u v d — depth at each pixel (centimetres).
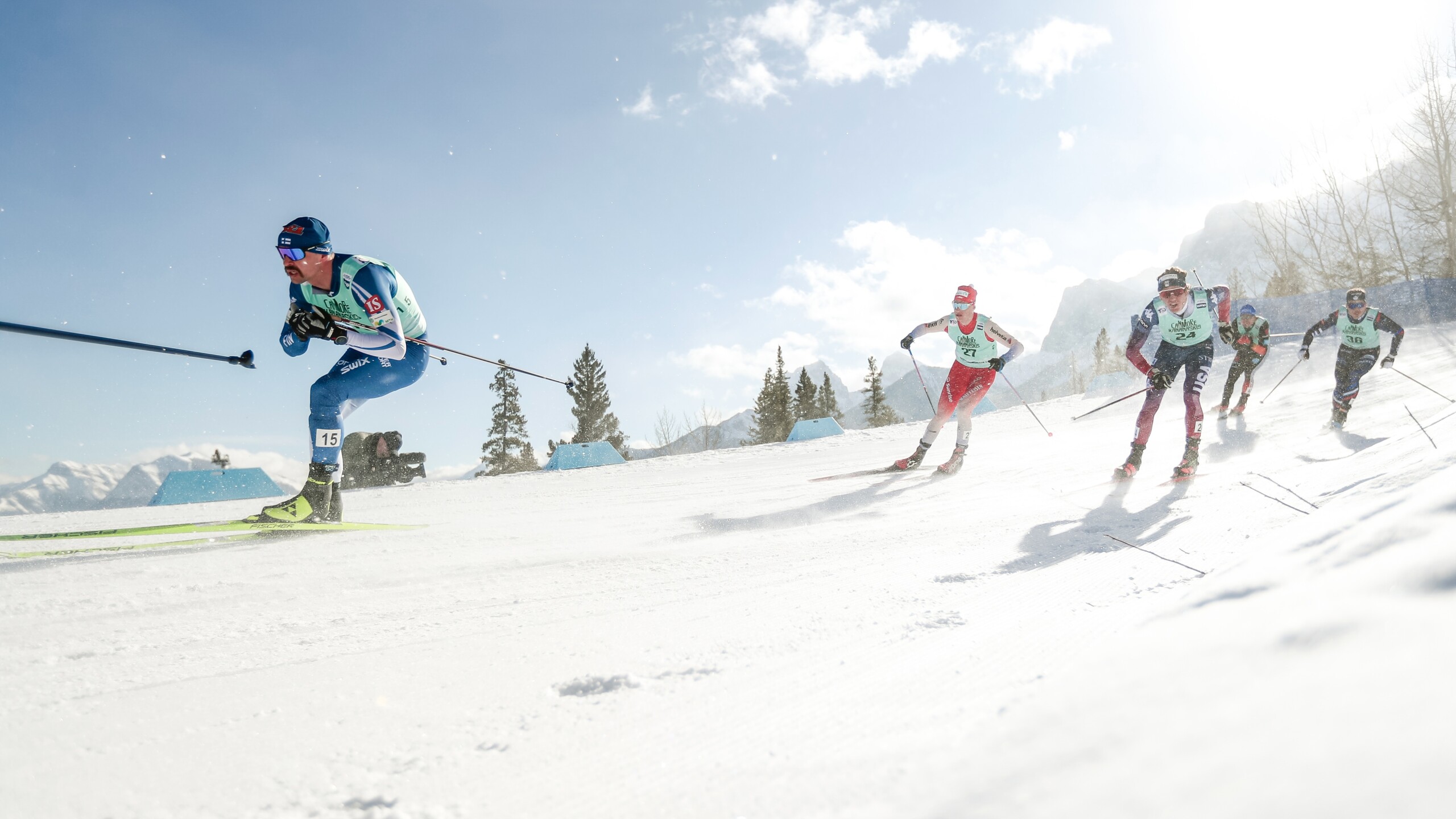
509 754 130
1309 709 45
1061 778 51
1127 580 226
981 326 678
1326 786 35
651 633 214
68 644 216
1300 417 812
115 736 146
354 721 151
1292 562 82
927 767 79
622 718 143
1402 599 57
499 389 4403
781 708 137
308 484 465
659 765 117
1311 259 3316
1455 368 945
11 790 123
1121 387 1750
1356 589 63
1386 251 3075
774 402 5956
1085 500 475
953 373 716
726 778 106
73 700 168
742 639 200
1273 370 1477
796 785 95
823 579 289
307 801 116
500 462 4341
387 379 486
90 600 273
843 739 112
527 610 254
